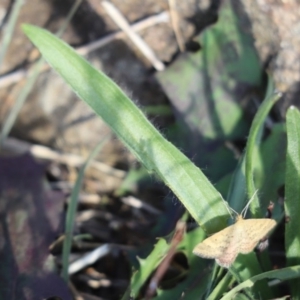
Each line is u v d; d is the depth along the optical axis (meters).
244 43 0.32
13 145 0.35
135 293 0.29
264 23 0.31
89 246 0.33
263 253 0.28
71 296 0.29
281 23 0.30
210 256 0.24
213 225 0.26
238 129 0.32
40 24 0.35
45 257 0.30
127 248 0.32
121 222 0.33
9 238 0.30
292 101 0.31
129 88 0.34
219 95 0.32
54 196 0.31
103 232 0.33
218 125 0.32
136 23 0.34
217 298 0.27
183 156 0.26
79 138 0.34
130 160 0.34
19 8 0.34
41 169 0.32
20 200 0.31
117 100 0.26
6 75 0.35
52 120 0.34
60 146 0.35
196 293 0.28
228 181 0.30
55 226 0.31
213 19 0.33
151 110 0.33
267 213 0.28
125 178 0.33
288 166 0.27
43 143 0.35
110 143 0.34
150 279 0.30
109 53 0.34
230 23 0.32
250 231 0.24
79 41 0.34
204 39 0.32
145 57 0.34
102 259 0.32
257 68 0.32
